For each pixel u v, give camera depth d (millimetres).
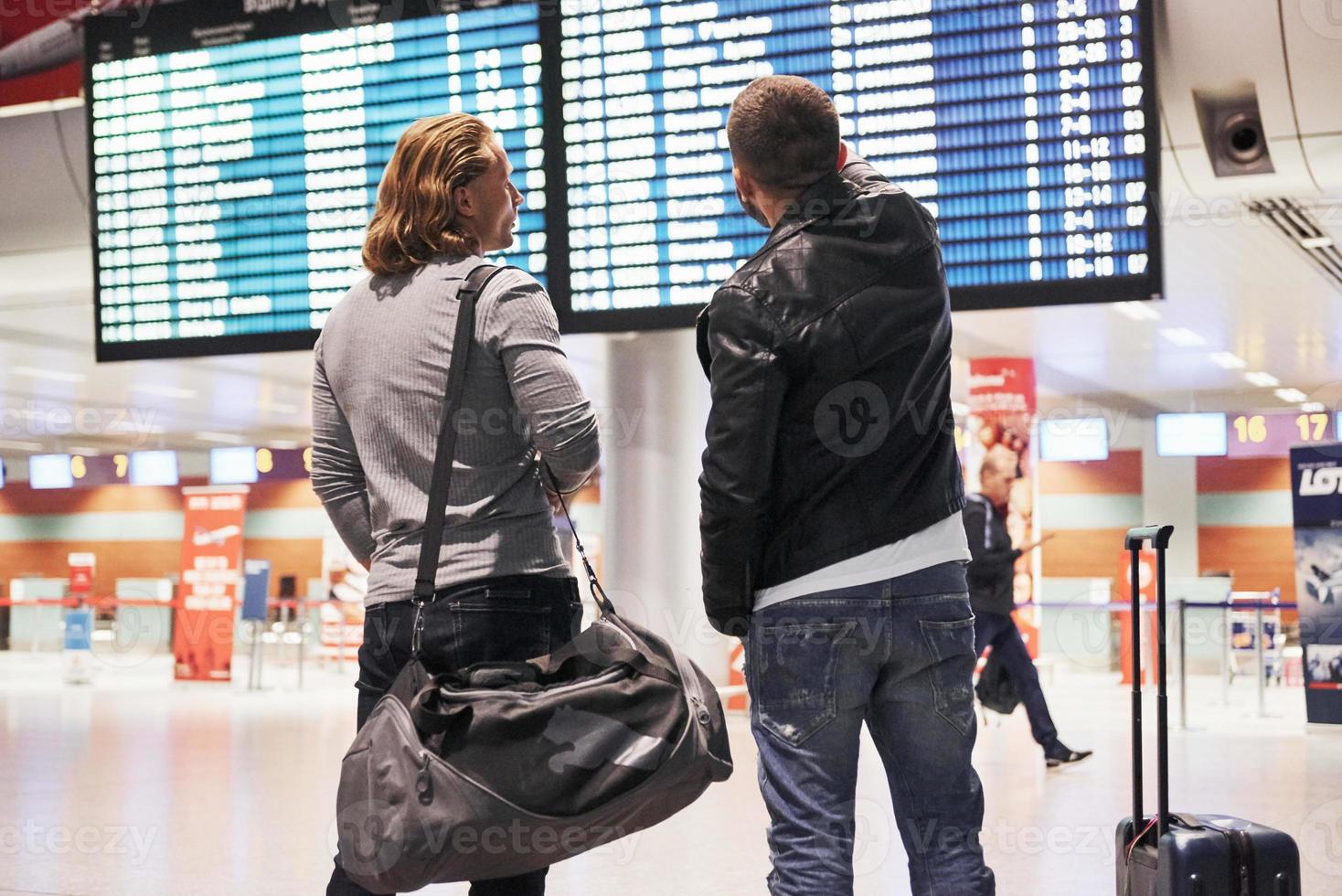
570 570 2010
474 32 5508
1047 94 4828
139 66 6031
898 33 4992
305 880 3432
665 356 7359
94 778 5555
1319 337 12508
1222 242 8836
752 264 1855
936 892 1859
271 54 5816
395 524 1912
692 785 1772
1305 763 6137
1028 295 4824
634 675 1786
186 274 5914
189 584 12469
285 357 12656
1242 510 18578
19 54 6547
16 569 24078
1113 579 19094
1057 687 12867
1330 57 5301
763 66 5152
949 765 1881
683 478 7340
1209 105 5785
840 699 1831
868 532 1834
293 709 9617
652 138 5277
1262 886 2104
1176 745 7082
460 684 1770
